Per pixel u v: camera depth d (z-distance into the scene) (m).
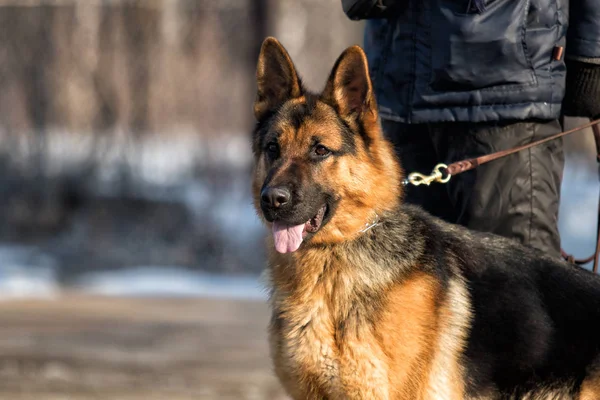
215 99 24.05
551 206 6.73
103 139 21.53
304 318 6.09
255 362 11.03
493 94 6.45
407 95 6.77
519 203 6.65
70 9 22.33
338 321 6.01
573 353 6.10
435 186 7.17
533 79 6.40
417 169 7.22
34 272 17.84
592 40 6.43
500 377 6.14
